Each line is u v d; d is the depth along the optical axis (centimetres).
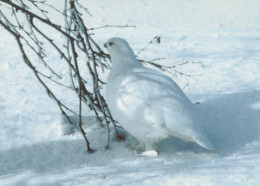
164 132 643
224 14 1819
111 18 1702
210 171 588
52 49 1320
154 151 683
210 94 967
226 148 690
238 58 1243
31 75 1113
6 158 709
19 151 732
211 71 1140
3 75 1109
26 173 648
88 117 862
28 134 792
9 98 962
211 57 1264
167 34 1500
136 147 723
